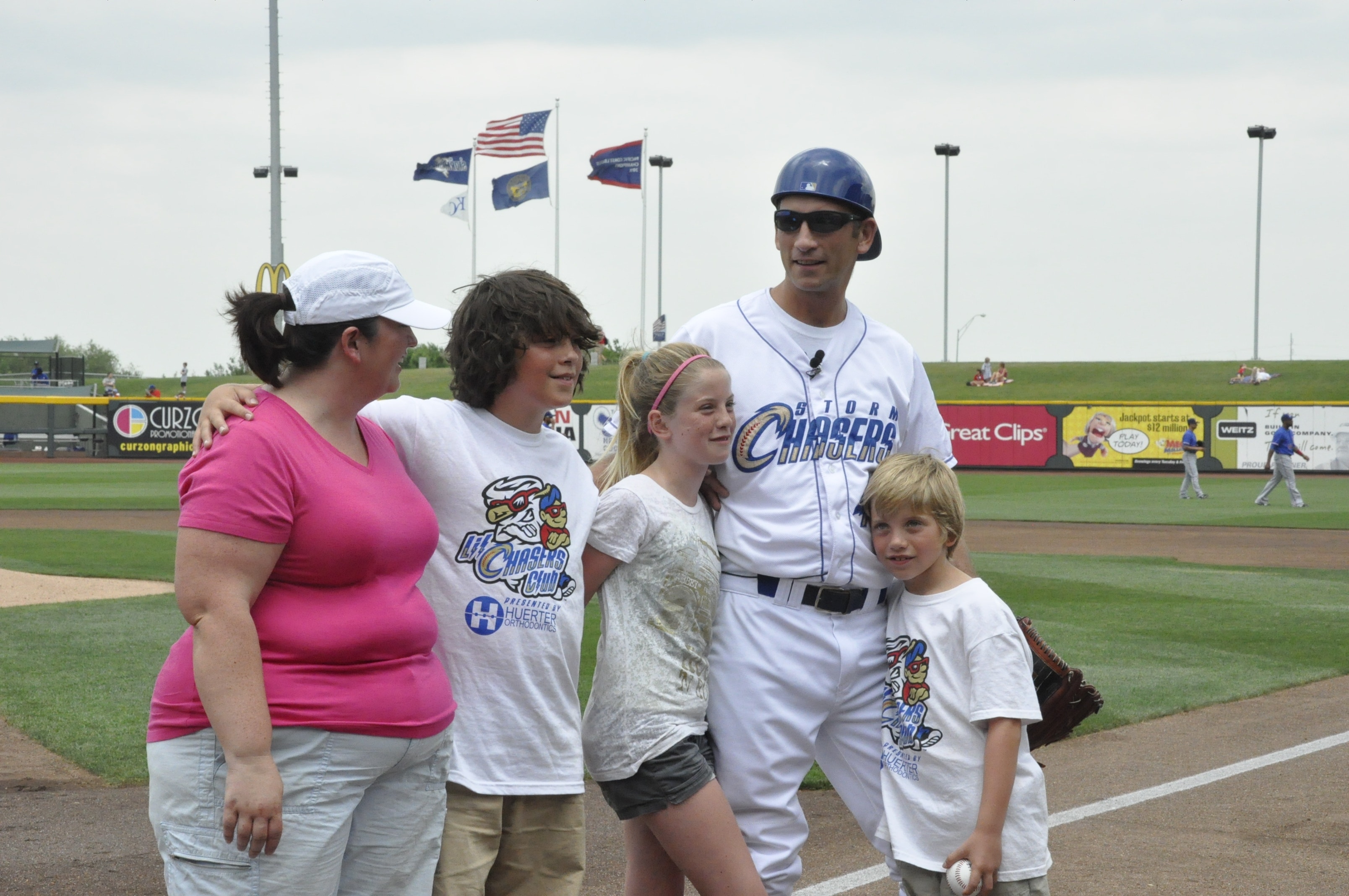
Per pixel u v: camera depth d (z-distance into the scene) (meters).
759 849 3.02
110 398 35.28
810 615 3.03
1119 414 29.47
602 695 2.81
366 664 2.23
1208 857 4.07
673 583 2.82
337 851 2.22
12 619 8.59
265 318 2.27
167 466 31.41
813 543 3.00
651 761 2.74
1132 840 4.26
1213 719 6.13
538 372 2.61
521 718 2.59
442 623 2.57
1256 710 6.32
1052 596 10.24
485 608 2.57
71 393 51.03
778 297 3.18
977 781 2.88
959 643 2.91
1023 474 29.41
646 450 3.05
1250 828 4.38
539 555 2.63
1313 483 26.55
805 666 3.00
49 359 52.44
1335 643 8.15
